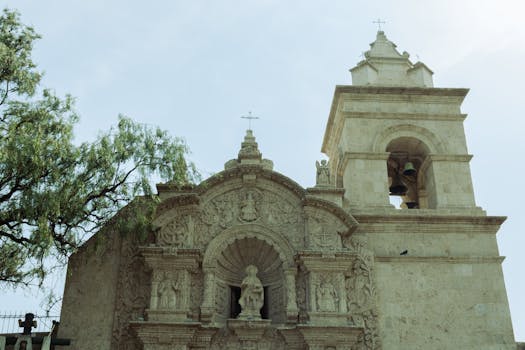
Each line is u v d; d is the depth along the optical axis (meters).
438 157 29.20
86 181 22.09
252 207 26.69
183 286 24.61
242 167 26.91
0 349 23.06
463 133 30.06
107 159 22.28
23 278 22.12
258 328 24.20
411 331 24.89
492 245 26.95
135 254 25.47
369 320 24.84
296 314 24.53
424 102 30.73
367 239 26.59
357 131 29.78
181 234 25.77
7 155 19.84
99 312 24.56
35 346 23.92
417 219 26.97
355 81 31.94
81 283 25.08
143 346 23.39
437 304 25.48
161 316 23.97
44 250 20.39
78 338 24.06
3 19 22.89
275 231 26.27
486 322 25.30
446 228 27.05
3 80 21.72
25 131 21.19
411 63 32.78
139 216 23.89
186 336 23.52
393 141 30.16
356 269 25.83
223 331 24.39
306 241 25.92
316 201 26.31
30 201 20.39
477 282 26.08
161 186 26.75
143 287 24.98
